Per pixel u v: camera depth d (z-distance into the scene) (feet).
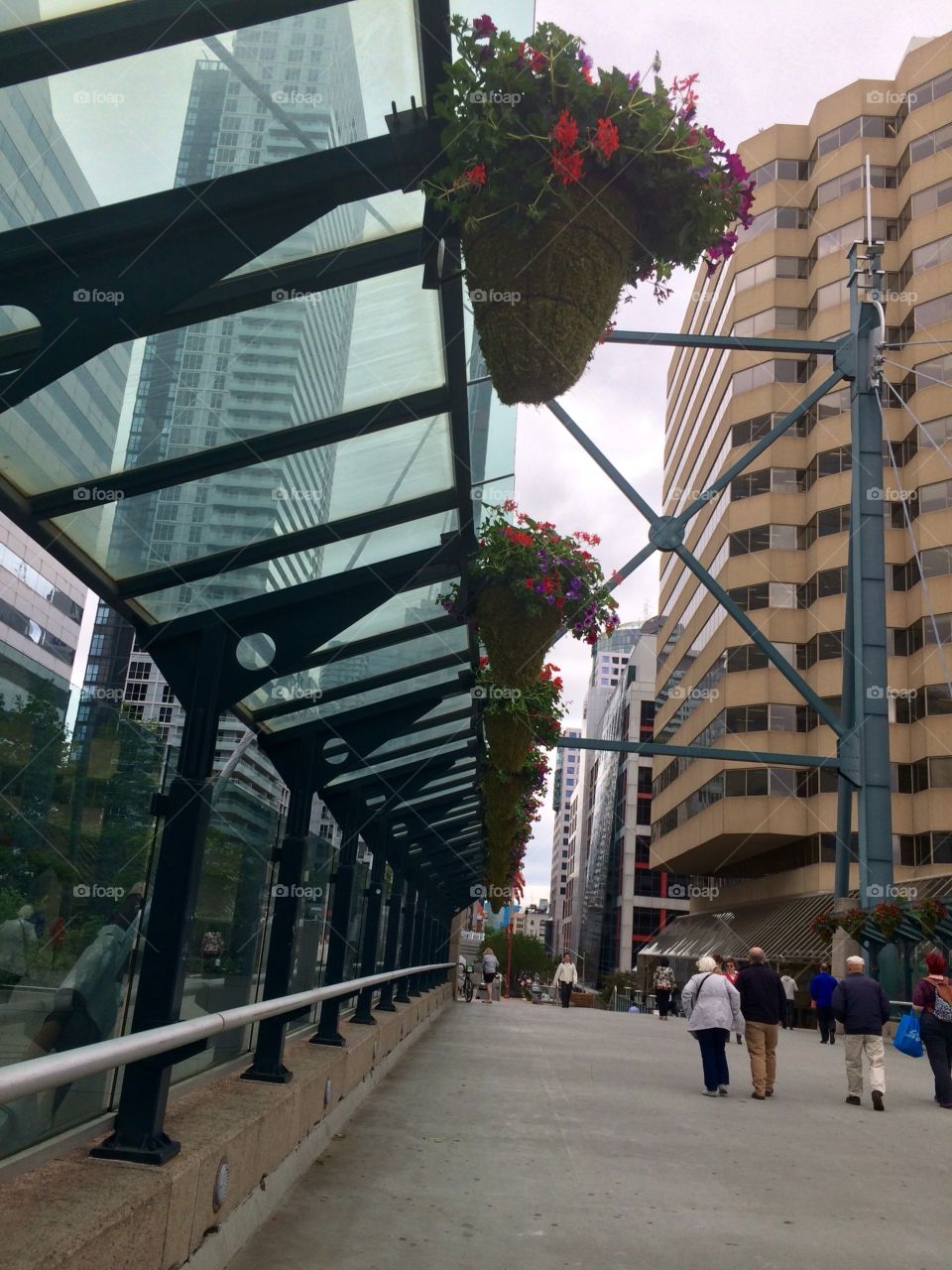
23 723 10.91
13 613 136.98
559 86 11.02
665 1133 28.04
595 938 382.22
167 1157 12.57
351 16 11.82
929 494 149.89
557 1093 34.83
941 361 152.87
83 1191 10.83
